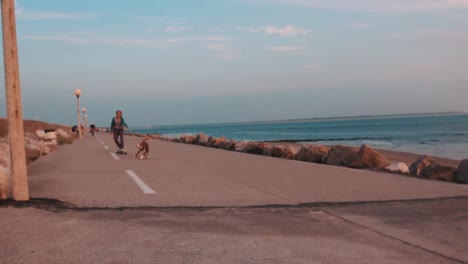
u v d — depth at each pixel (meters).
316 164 15.80
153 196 8.52
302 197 8.74
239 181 10.91
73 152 20.67
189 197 8.49
